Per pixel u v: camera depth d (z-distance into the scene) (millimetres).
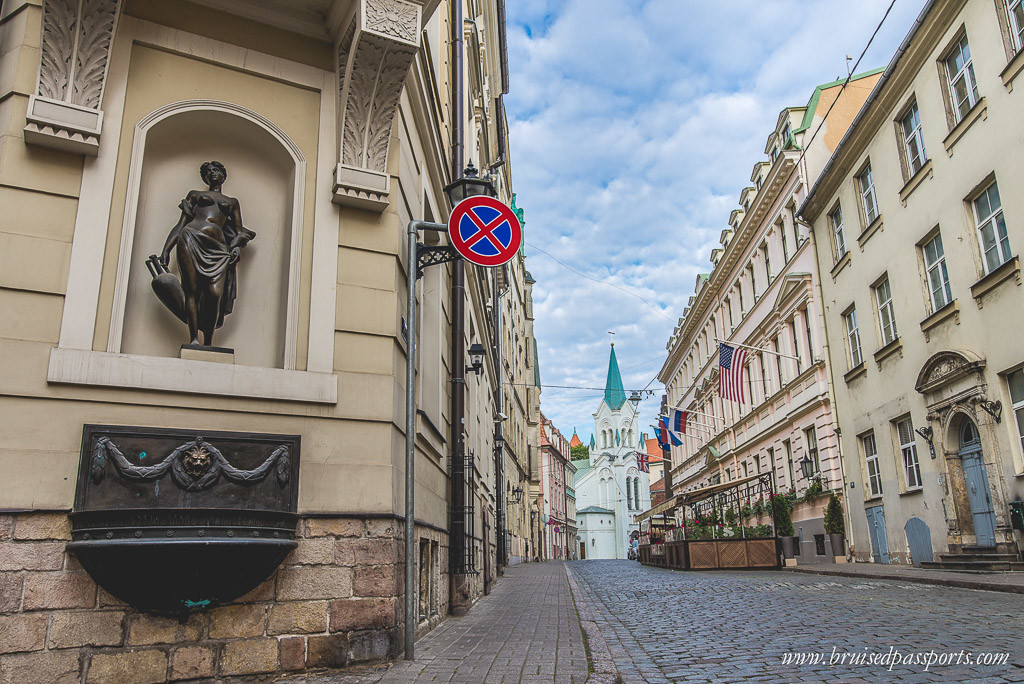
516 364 38375
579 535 97375
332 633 5340
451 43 12789
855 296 20266
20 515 4629
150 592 4754
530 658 5699
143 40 5805
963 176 14602
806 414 24344
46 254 5094
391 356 6215
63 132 5242
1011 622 7031
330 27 6555
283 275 6262
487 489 17672
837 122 24516
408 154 7629
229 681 4953
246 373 5555
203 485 5059
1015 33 13062
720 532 23016
